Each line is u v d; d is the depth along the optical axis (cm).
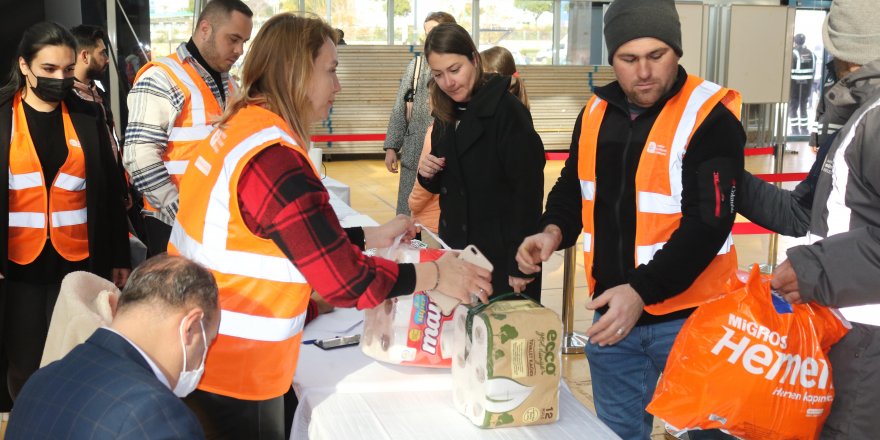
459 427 181
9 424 146
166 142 315
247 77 189
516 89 351
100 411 137
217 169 180
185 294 152
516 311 181
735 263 232
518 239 289
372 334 213
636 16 204
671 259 205
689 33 1072
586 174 236
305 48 187
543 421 182
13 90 308
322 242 174
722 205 207
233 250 180
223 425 188
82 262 330
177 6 780
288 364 191
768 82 1038
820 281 178
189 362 156
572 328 456
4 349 321
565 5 1547
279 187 172
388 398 196
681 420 188
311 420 188
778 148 661
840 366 189
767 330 183
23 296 318
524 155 289
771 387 182
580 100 1406
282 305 183
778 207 224
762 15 1017
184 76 315
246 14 326
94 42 397
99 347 149
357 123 1298
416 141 446
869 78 175
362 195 988
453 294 187
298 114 190
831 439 192
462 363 187
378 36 1491
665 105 218
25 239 314
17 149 309
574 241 253
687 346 189
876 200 174
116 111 721
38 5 661
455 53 289
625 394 242
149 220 341
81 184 326
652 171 218
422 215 351
